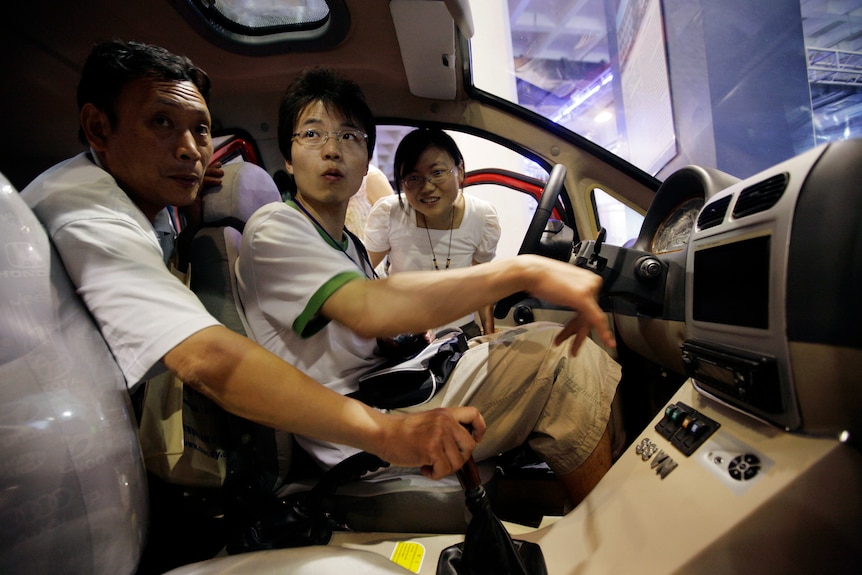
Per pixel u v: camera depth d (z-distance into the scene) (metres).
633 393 1.41
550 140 1.73
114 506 0.60
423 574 0.79
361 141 1.07
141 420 0.83
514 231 2.90
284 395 0.59
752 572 0.57
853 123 3.54
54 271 0.61
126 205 0.74
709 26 3.51
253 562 0.60
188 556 0.91
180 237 1.02
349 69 1.62
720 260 0.74
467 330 1.83
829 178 0.56
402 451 0.62
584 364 0.99
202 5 1.43
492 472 1.06
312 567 0.58
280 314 0.84
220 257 0.98
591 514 0.80
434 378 0.97
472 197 1.98
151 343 0.60
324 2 1.44
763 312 0.63
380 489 0.95
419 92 1.68
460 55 1.62
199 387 0.61
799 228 0.58
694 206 1.13
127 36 1.45
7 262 0.55
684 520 0.64
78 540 0.56
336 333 0.99
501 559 0.65
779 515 0.57
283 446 0.97
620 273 1.00
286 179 1.78
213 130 1.70
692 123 3.58
